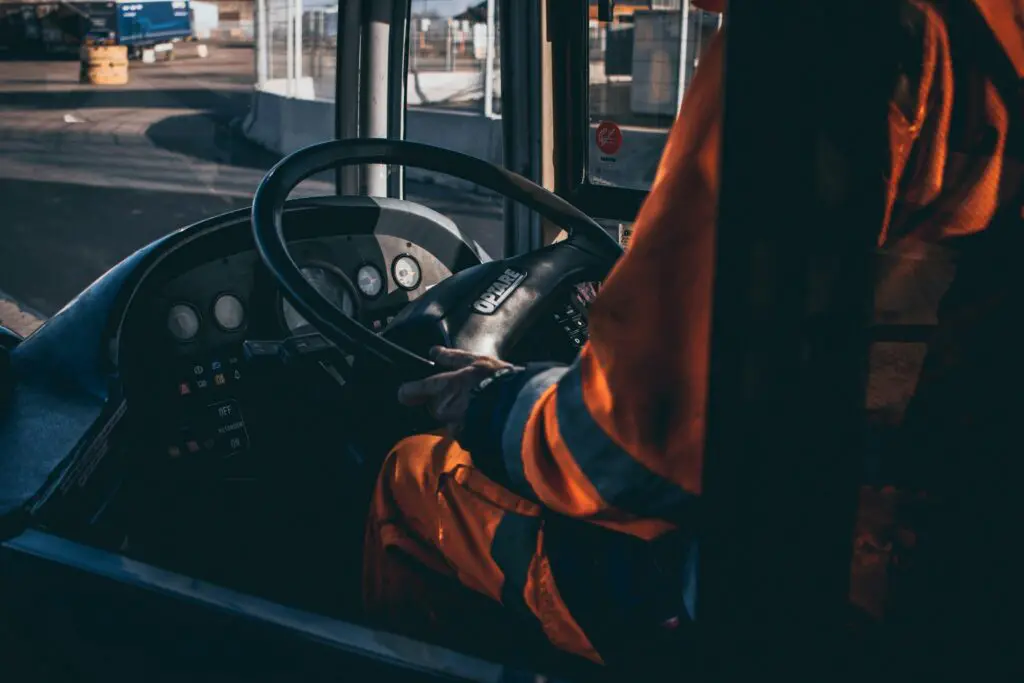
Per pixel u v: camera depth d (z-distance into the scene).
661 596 1.21
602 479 0.97
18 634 1.40
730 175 0.79
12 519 1.41
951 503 1.02
